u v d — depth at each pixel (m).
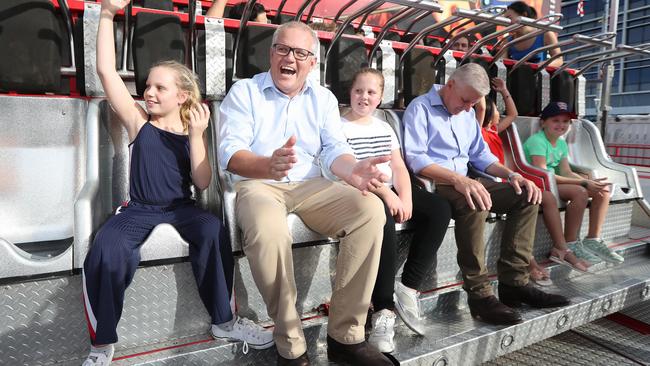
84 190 1.79
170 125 1.96
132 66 2.28
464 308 2.40
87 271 1.58
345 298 1.81
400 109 2.97
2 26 1.88
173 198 1.86
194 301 1.81
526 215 2.33
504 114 3.33
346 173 1.90
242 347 1.76
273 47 1.99
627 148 12.48
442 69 3.08
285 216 1.82
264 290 1.73
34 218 2.04
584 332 3.09
